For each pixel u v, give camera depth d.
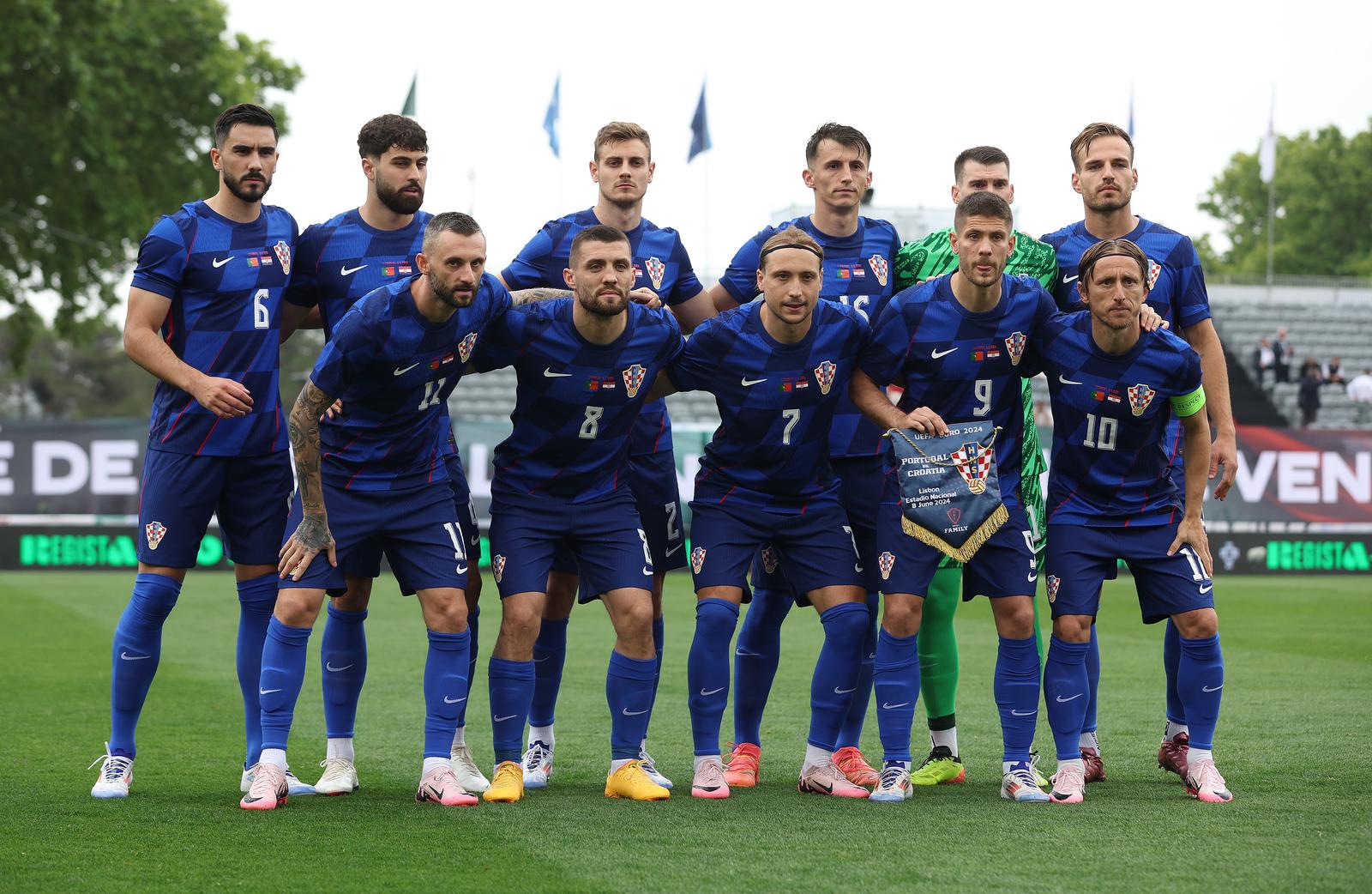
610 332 8.16
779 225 9.66
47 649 16.33
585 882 6.16
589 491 8.55
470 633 9.24
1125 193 9.16
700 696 8.43
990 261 8.03
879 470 9.19
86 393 92.06
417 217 8.93
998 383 8.45
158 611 8.47
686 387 8.59
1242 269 87.38
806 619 20.39
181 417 8.39
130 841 7.01
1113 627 19.30
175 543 8.46
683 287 9.87
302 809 7.88
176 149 44.62
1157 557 8.41
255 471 8.58
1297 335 47.56
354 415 8.15
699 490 8.71
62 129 41.72
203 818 7.61
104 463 28.11
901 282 9.76
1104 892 5.95
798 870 6.37
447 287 7.65
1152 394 8.21
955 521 8.20
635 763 8.41
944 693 9.05
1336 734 10.47
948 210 35.16
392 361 7.87
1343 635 17.98
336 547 8.17
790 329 8.27
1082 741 9.02
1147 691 13.09
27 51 39.91
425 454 8.40
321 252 8.80
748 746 9.14
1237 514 29.08
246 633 8.68
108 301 49.19
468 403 41.03
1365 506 29.25
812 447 8.52
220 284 8.39
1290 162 86.31
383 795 8.39
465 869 6.41
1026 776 8.27
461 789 8.12
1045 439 28.19
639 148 9.43
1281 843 6.89
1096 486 8.45
